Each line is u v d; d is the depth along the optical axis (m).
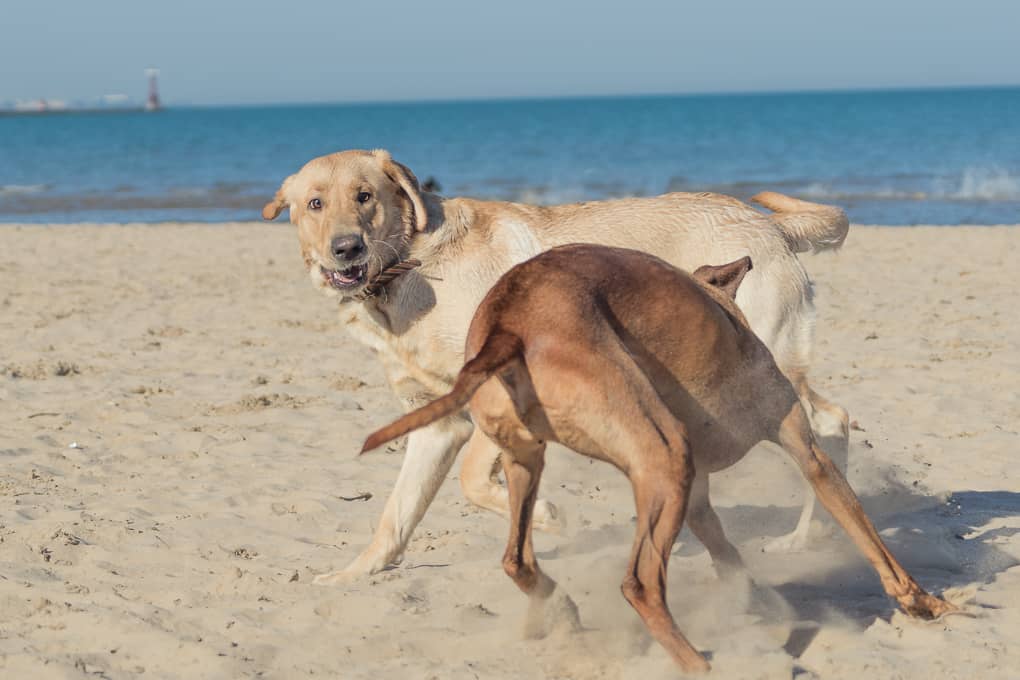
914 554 5.62
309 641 4.70
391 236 5.57
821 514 5.98
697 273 4.95
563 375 3.80
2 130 109.75
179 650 4.55
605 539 6.22
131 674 4.36
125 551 5.97
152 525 6.43
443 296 5.59
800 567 5.60
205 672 4.35
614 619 4.80
